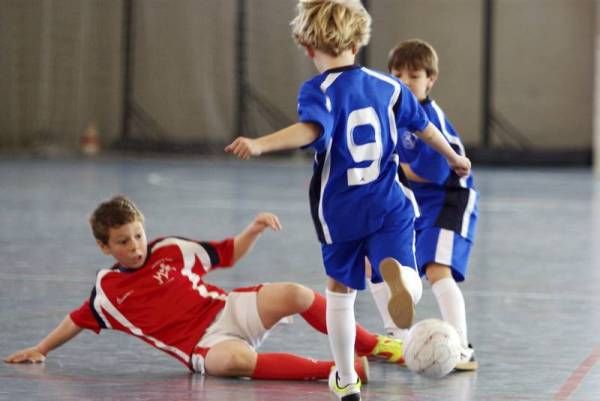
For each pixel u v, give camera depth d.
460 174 12.96
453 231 14.41
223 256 14.00
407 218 11.73
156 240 13.94
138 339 15.27
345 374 11.69
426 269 14.44
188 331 13.35
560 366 13.95
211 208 37.56
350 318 11.80
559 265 24.72
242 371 12.88
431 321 12.34
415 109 12.24
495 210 39.12
